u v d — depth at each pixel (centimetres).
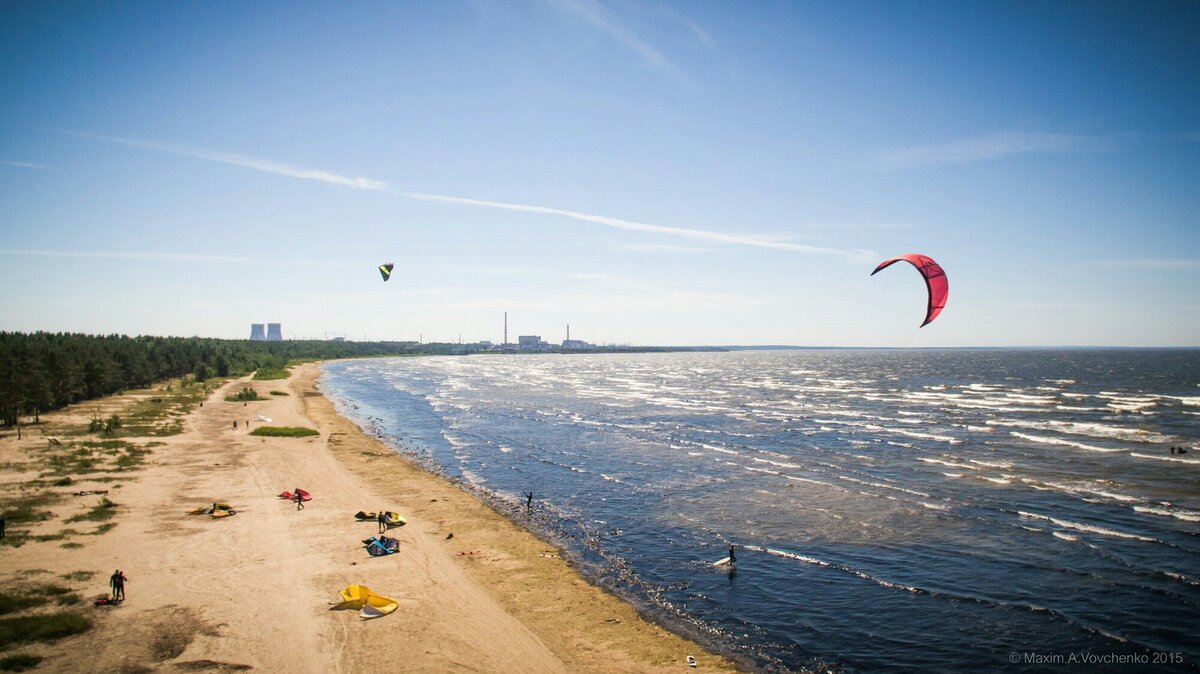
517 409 10119
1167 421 8238
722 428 7862
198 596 2591
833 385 15875
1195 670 2184
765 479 5016
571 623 2522
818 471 5303
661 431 7650
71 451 5356
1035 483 4778
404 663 2142
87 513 3612
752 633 2481
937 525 3775
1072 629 2489
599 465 5619
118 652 2123
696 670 2195
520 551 3338
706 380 18212
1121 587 2853
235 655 2141
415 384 15850
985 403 10800
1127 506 4125
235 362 16138
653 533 3694
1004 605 2697
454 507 4153
